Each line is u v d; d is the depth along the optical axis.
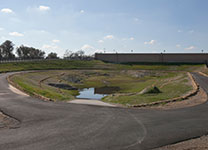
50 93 21.58
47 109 11.06
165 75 58.12
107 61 97.12
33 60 75.81
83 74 59.44
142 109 11.81
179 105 13.27
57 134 7.07
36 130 7.45
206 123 8.77
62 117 9.41
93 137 6.86
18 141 6.36
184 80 32.62
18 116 9.39
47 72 52.53
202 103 13.91
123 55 96.50
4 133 7.06
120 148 6.02
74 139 6.63
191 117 9.82
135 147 6.12
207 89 21.67
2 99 13.55
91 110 11.12
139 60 94.50
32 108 11.20
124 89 36.22
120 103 15.77
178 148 6.16
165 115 10.20
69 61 85.19
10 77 28.92
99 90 35.88
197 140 6.85
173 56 89.88
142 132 7.48
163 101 14.50
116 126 8.16
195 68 72.88
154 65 85.00
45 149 5.80
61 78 47.56
